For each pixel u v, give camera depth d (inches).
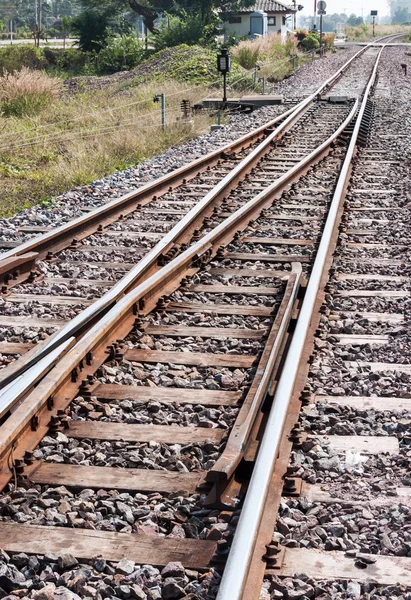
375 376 241.4
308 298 272.4
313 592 144.9
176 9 2436.0
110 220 432.5
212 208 465.1
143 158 655.8
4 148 657.0
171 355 255.9
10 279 331.3
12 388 207.3
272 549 153.3
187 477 185.3
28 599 143.3
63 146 701.9
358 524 168.4
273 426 183.8
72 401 221.3
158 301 297.3
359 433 208.7
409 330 275.6
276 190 501.0
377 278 335.9
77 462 193.0
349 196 502.0
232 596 130.7
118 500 177.2
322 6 2399.1
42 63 2118.6
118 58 2133.4
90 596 144.0
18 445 194.4
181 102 910.4
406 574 150.4
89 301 308.3
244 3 2610.7
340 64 1971.0
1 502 173.9
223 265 355.3
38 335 272.7
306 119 918.4
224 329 276.5
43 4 6648.6
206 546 158.1
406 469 190.2
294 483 179.6
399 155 666.2
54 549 157.8
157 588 146.6
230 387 234.8
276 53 1930.4
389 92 1266.0
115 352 251.9
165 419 214.2
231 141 745.6
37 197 516.7
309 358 249.9
